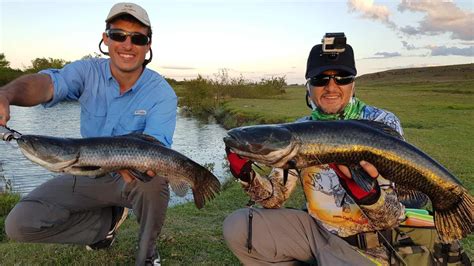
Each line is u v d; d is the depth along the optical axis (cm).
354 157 83
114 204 125
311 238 96
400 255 90
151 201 115
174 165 107
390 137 83
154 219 118
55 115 802
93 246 134
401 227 92
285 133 83
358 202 82
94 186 120
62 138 101
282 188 100
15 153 448
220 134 632
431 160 83
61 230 123
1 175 359
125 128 123
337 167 85
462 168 254
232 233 100
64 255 131
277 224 98
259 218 98
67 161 100
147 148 105
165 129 122
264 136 83
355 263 88
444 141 371
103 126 125
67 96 121
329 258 90
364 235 91
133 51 118
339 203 93
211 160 412
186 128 727
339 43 94
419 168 82
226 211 188
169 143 123
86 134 127
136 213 119
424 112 698
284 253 98
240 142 84
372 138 83
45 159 99
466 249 130
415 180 84
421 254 89
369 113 98
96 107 124
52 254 133
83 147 101
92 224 128
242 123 686
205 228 162
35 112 856
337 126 84
